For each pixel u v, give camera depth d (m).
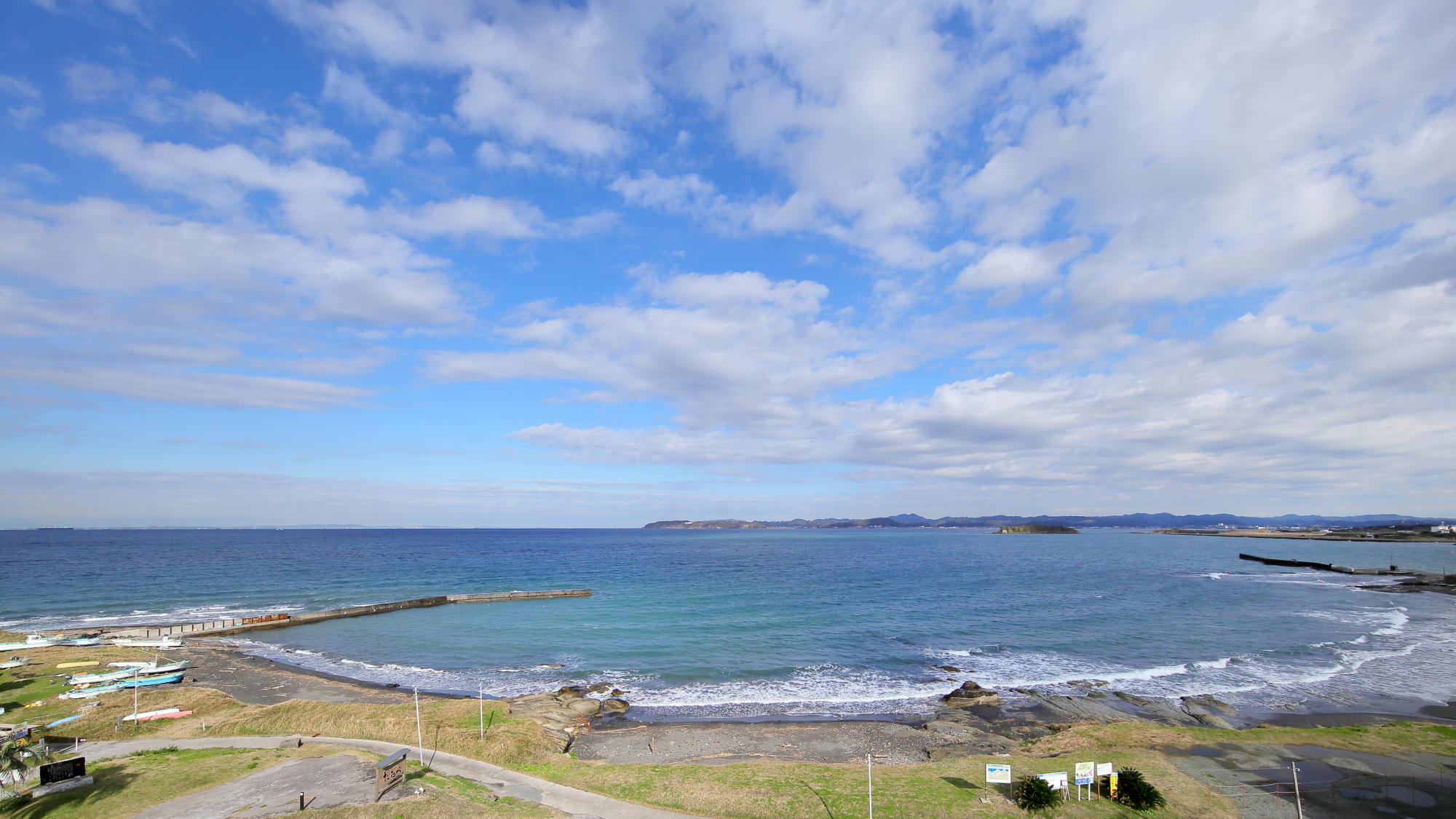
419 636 74.31
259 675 56.69
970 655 61.62
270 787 30.38
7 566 157.75
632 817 28.02
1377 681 51.56
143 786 30.47
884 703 47.81
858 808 28.39
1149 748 35.59
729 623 78.50
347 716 40.75
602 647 66.62
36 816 27.64
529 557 197.88
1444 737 36.88
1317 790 29.70
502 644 69.12
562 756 35.91
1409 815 27.23
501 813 28.20
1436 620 79.50
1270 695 48.31
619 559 187.75
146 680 53.66
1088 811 27.64
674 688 52.09
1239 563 166.62
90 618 86.81
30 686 52.09
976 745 38.56
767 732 41.41
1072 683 51.91
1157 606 90.88
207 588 115.88
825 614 84.12
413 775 32.34
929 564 162.88
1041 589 110.06
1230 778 31.12
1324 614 83.50
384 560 183.62
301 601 101.19
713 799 29.50
